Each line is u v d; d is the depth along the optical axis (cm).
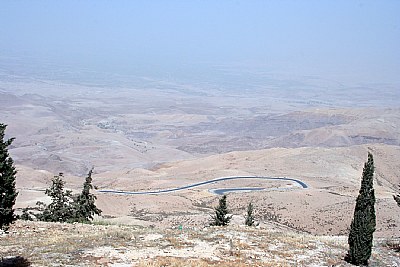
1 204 2100
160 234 3012
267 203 11244
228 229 3341
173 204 11706
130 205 11412
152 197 12275
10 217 2177
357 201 2786
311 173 17950
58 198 5206
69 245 2573
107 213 10038
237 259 2464
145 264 2186
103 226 3675
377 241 3725
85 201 5244
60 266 2148
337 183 15762
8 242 2686
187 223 8025
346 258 2800
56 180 5259
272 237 3141
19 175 16075
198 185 15262
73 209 5150
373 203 2770
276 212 10406
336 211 10044
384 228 8400
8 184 2119
